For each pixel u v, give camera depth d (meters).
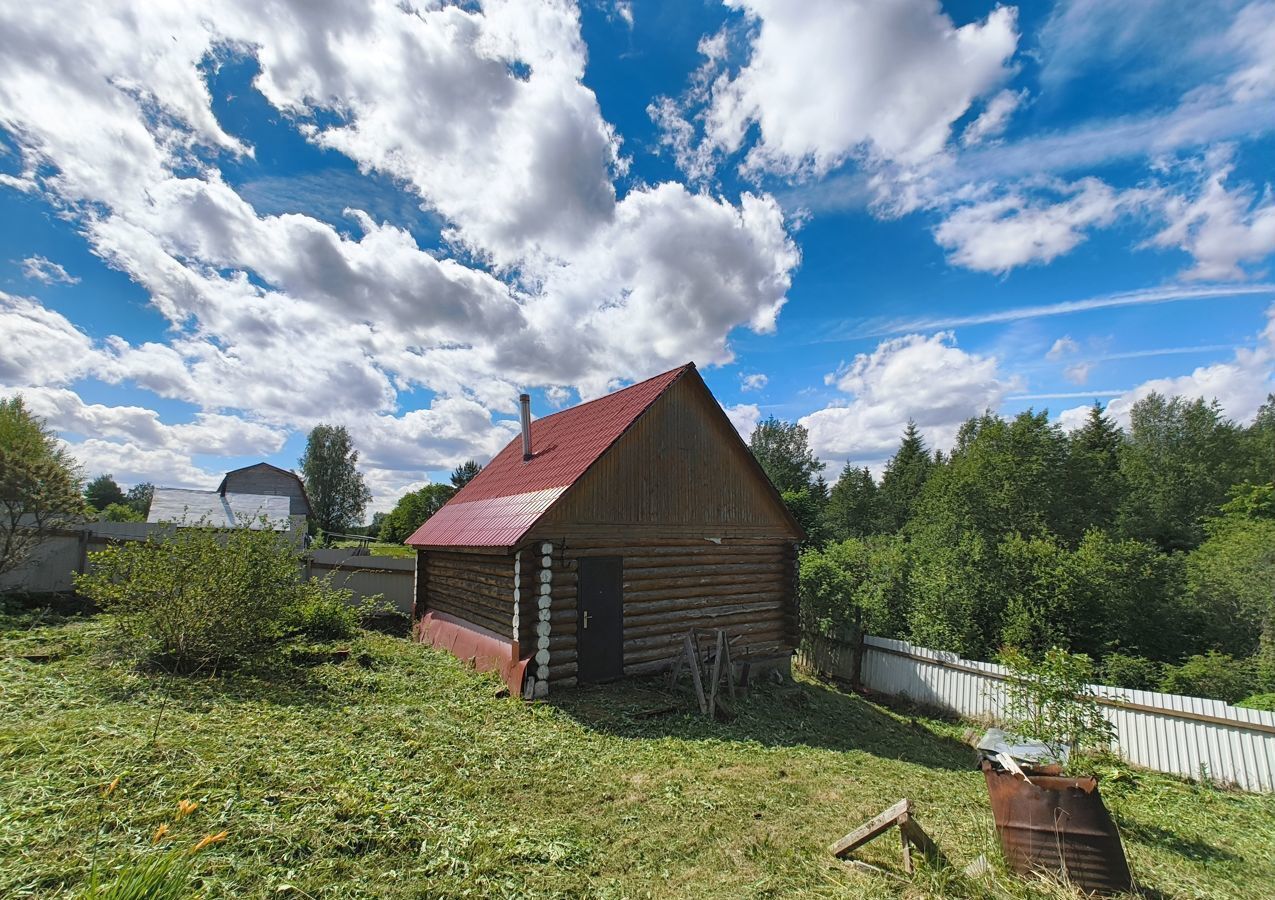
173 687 7.40
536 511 10.30
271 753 5.59
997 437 25.20
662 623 11.64
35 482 13.27
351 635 13.25
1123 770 9.10
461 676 10.35
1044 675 7.18
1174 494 34.81
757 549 13.65
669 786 6.43
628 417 11.62
